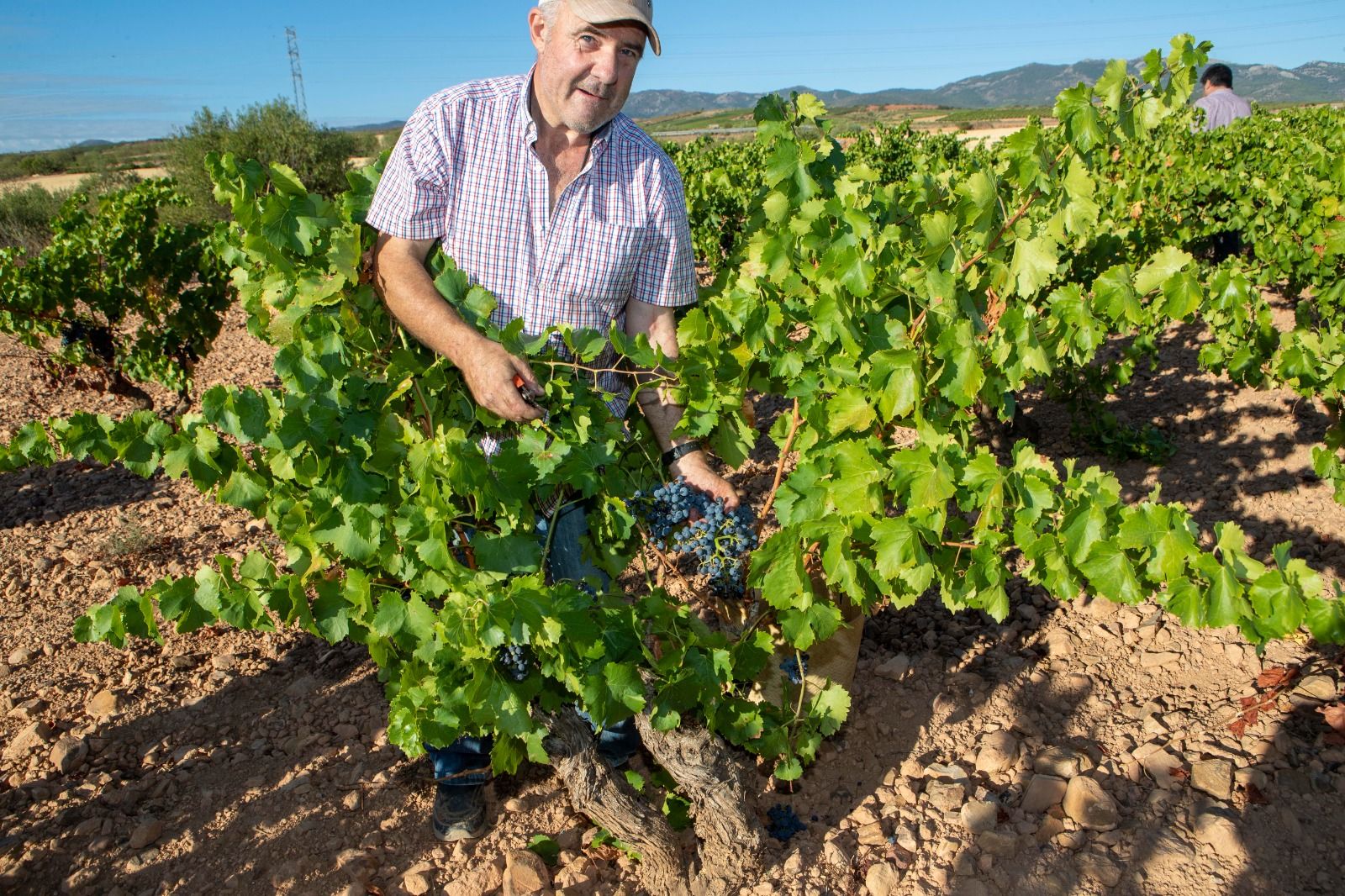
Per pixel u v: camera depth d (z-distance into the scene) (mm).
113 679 3729
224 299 7383
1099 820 2672
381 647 2256
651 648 2559
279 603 2148
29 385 8094
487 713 2055
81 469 6109
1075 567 2256
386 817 2885
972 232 2625
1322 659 3258
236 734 3365
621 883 2629
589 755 2348
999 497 2191
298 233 2283
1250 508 4512
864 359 2473
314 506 1999
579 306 2451
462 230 2336
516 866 2590
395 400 2250
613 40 2100
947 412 2719
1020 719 3133
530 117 2268
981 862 2572
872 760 3049
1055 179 2639
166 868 2715
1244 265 7062
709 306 2805
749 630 2461
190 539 5027
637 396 2594
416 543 1994
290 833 2822
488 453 2418
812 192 2932
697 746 2365
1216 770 2770
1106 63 2623
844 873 2570
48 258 6945
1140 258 6672
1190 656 3400
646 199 2412
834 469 2314
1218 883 2443
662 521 2363
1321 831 2570
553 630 1921
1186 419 5586
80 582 4586
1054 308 2799
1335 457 3619
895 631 3771
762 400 6688
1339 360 3766
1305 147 9898
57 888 2676
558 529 2504
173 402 7691
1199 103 10273
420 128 2273
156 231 8477
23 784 3107
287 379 1991
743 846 2480
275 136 23672
